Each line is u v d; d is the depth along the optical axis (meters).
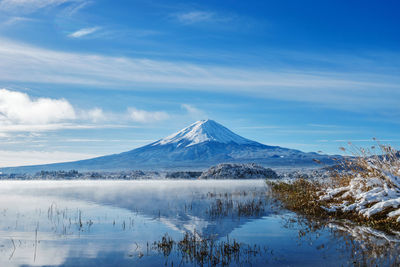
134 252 8.59
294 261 7.62
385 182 12.11
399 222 10.55
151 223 12.62
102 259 8.02
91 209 16.67
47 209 16.75
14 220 13.46
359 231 10.49
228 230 11.17
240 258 7.94
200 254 8.29
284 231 10.84
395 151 13.07
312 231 10.70
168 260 7.90
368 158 13.39
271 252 8.37
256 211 15.35
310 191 17.14
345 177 15.62
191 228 11.61
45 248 9.02
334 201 14.25
